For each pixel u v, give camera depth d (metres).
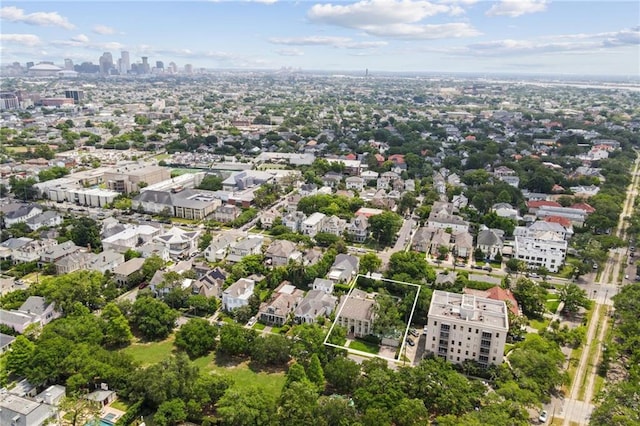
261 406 144.12
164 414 144.62
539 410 157.12
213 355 188.75
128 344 194.38
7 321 196.25
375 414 140.88
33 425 139.12
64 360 162.75
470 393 155.75
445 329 181.25
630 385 155.50
